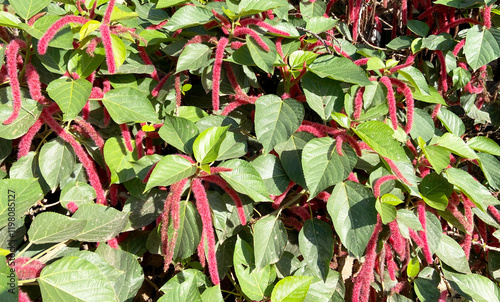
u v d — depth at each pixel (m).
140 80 1.36
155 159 1.28
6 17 1.20
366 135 1.25
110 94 1.27
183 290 1.13
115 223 1.25
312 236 1.30
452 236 1.65
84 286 1.13
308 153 1.24
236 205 1.26
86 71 1.25
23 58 1.27
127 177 1.25
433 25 1.76
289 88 1.39
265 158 1.31
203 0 1.51
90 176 1.26
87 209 1.24
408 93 1.32
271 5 1.34
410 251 1.54
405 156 1.21
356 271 1.56
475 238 1.57
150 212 1.32
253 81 1.44
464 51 1.48
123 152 1.27
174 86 1.37
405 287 1.52
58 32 1.19
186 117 1.36
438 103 1.42
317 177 1.22
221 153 1.26
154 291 1.54
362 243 1.24
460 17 1.72
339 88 1.35
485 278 1.39
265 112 1.27
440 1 1.55
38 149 1.29
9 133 1.17
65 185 1.31
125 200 1.38
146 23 1.46
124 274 1.26
